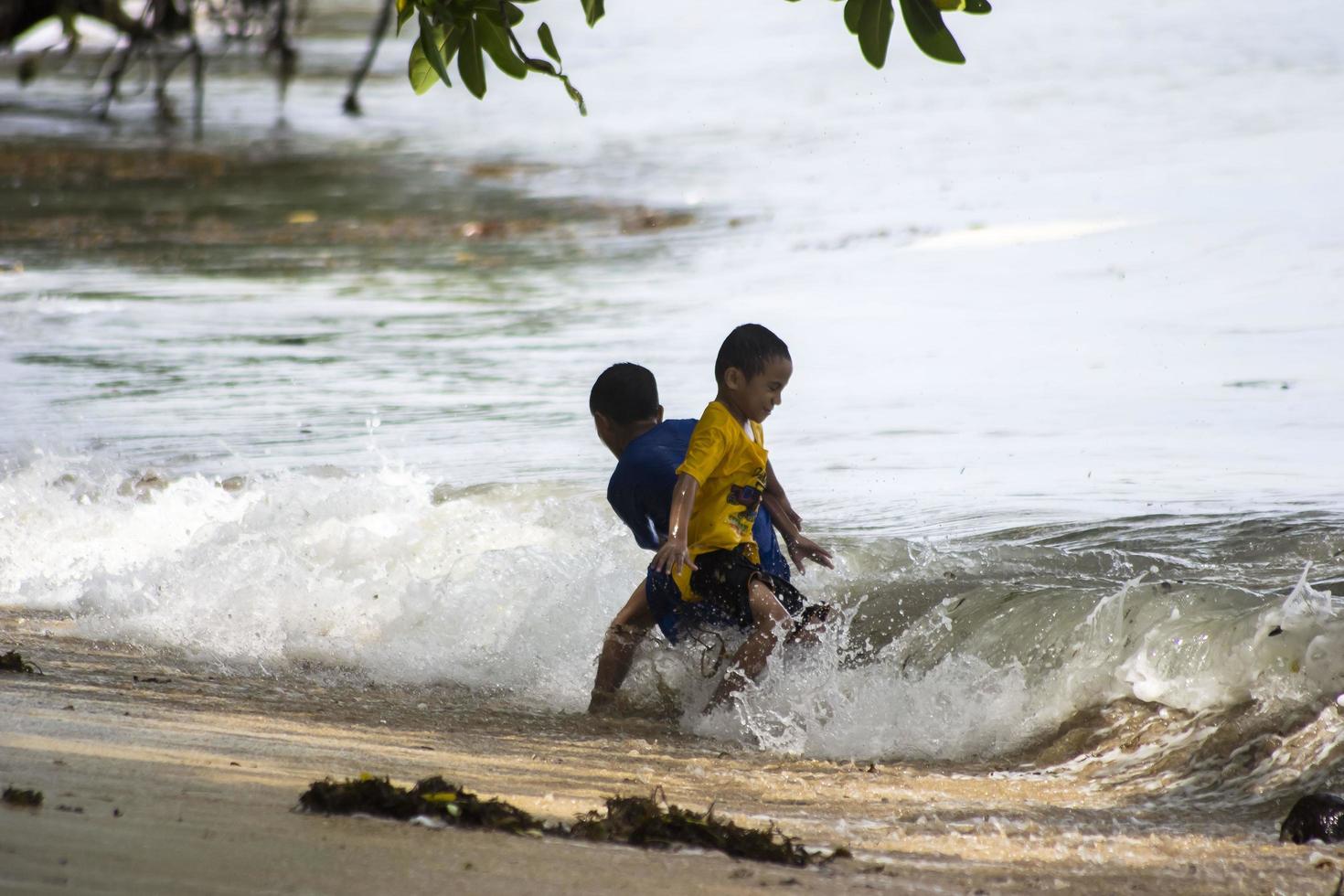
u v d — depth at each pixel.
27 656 21.05
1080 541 26.09
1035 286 58.78
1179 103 117.31
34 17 153.62
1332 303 49.94
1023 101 127.25
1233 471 30.73
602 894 10.90
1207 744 17.03
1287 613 18.30
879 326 53.19
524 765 16.38
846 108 136.38
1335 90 117.62
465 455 35.59
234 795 12.84
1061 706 19.11
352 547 26.67
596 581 24.25
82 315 61.97
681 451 22.16
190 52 152.12
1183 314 50.25
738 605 21.25
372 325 58.59
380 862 11.16
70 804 12.05
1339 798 14.40
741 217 88.75
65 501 31.72
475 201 103.06
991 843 13.91
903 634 22.02
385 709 19.67
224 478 33.62
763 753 18.67
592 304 62.47
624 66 183.75
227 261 80.69
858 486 31.52
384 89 178.25
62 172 122.75
